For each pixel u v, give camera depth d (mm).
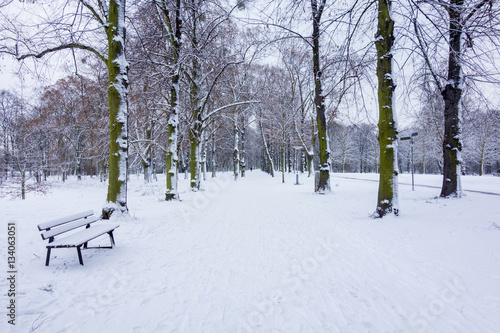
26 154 16875
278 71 25719
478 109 10000
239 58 15922
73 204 11977
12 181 15133
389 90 7273
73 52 9133
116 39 7883
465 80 9289
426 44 7121
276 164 58594
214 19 14305
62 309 3049
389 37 7234
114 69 7887
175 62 12609
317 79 13562
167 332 2662
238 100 20594
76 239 4398
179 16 12367
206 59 13750
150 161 28984
